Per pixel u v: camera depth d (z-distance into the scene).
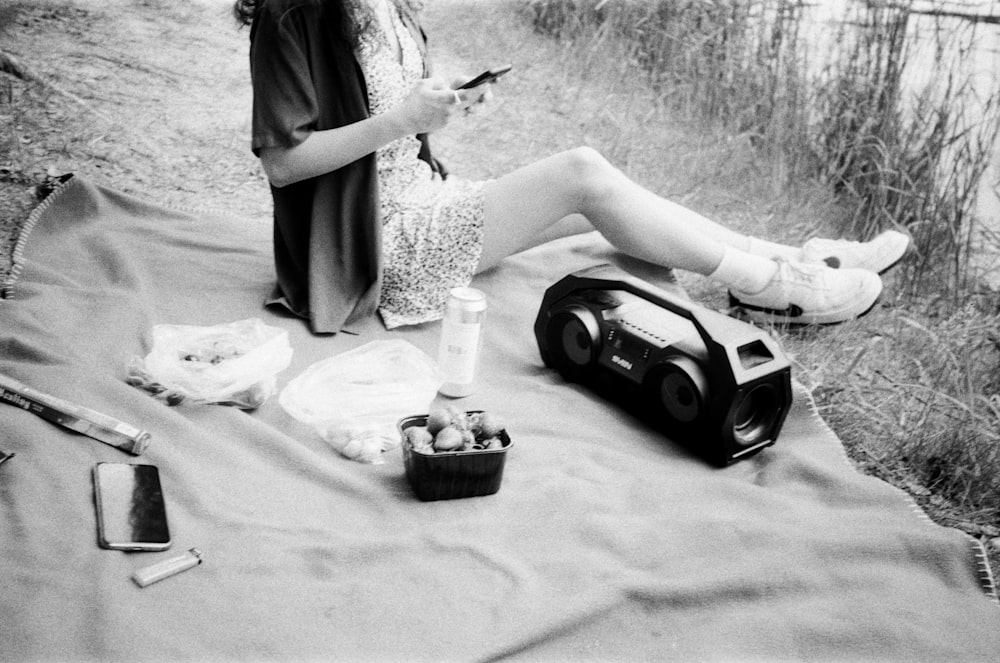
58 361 2.32
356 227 2.71
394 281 2.83
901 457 2.57
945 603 1.91
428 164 3.00
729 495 2.19
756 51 4.21
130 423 2.16
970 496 2.45
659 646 1.76
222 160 3.90
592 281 2.51
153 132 4.00
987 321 3.03
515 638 1.71
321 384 2.40
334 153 2.54
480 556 1.90
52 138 3.80
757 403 2.35
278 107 2.49
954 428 2.59
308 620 1.71
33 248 2.96
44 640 1.58
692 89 4.37
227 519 1.93
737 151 4.05
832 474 2.28
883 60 3.82
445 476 2.06
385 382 2.43
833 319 2.95
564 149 4.25
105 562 1.76
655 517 2.08
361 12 2.56
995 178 3.41
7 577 1.69
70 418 2.10
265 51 2.49
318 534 1.92
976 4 3.53
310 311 2.70
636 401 2.49
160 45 4.80
